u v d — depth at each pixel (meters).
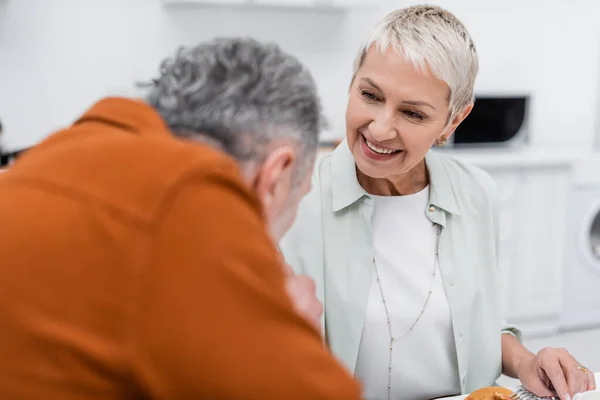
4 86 3.08
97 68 3.19
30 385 0.47
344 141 1.26
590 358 3.07
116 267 0.48
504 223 3.15
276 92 0.59
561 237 3.27
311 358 0.50
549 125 3.82
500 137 3.45
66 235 0.49
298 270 1.21
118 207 0.49
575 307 3.42
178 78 0.61
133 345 0.46
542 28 3.73
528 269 3.25
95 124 0.61
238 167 0.59
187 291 0.47
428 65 0.96
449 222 1.23
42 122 3.16
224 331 0.47
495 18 3.65
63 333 0.47
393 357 1.21
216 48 0.62
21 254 0.48
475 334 1.25
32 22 3.06
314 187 1.25
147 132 0.59
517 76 3.74
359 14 3.52
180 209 0.49
